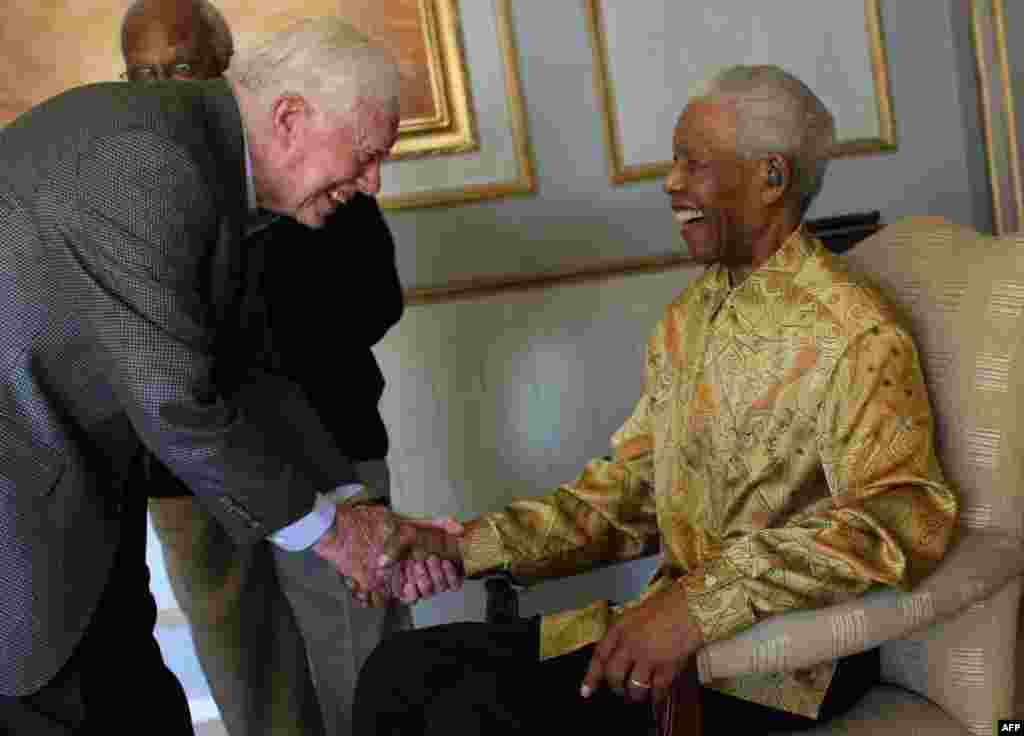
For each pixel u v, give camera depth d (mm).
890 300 1710
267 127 1637
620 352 3188
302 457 1918
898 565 1416
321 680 2531
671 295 3197
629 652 1430
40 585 1535
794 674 1536
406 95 3076
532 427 3170
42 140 1523
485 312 3133
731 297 1647
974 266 1641
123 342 1484
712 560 1466
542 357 3162
